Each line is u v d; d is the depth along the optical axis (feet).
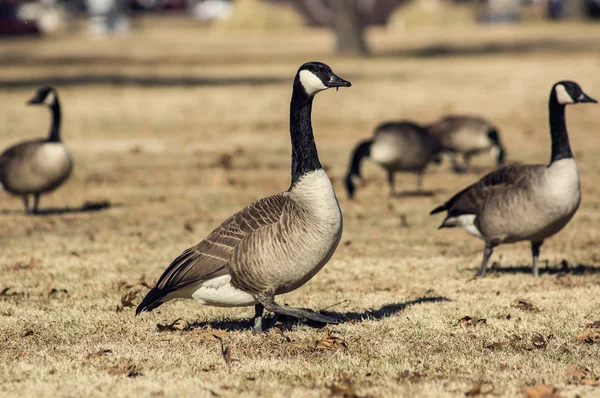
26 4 299.17
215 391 24.11
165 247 46.01
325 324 30.48
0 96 120.67
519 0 320.09
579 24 272.51
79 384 24.71
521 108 105.91
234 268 27.20
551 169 35.50
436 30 276.82
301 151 27.78
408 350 27.84
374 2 315.37
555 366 26.03
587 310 32.50
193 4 385.50
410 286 37.47
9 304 34.45
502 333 29.60
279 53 194.90
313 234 27.17
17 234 49.47
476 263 42.14
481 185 37.52
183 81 141.08
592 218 52.08
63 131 93.30
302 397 23.54
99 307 34.06
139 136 90.38
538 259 39.50
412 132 58.08
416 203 58.44
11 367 26.43
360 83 135.54
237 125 97.40
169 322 31.73
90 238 48.19
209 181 66.39
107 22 290.15
